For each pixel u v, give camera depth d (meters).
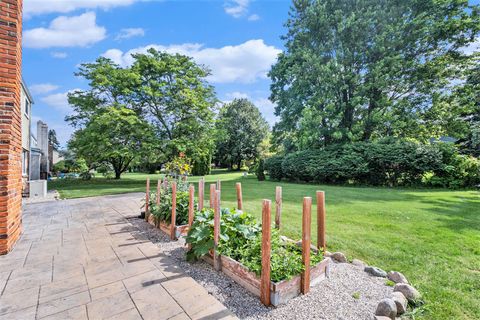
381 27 12.02
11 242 3.20
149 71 13.24
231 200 6.82
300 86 13.96
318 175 12.27
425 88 11.81
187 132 13.81
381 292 2.16
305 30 14.29
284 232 3.85
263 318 1.81
